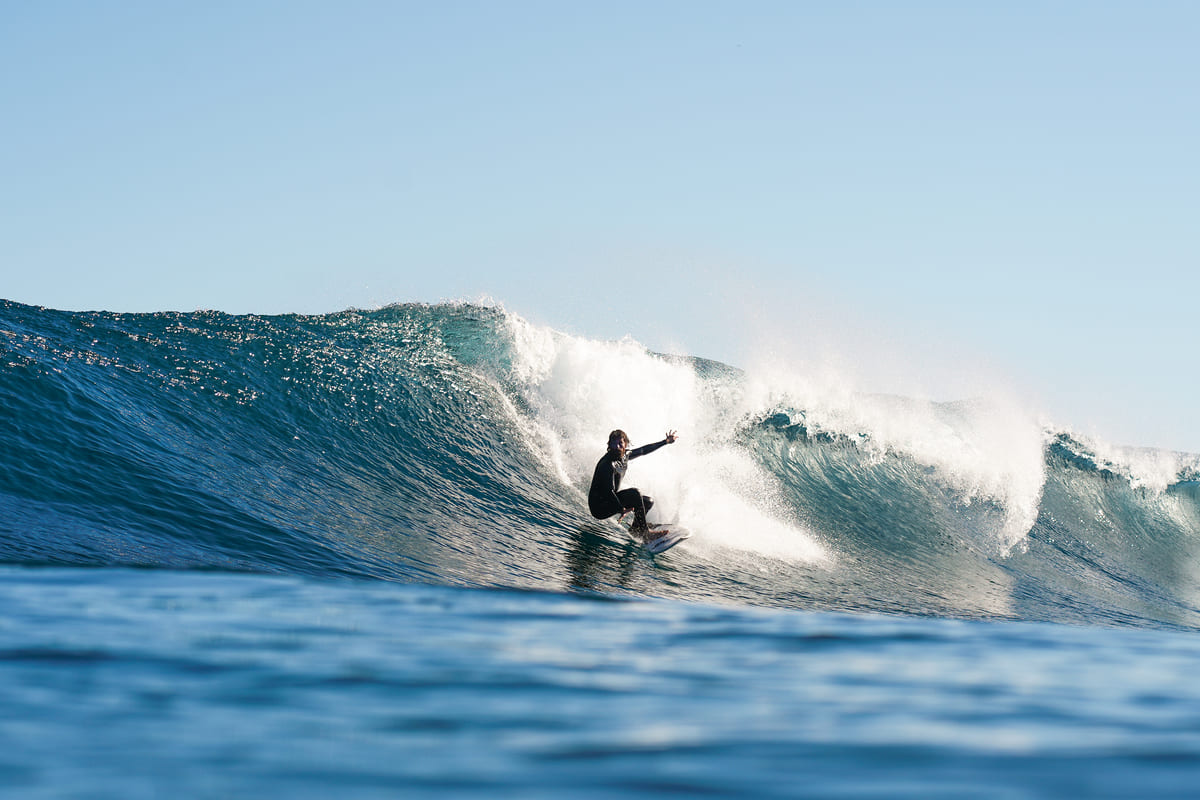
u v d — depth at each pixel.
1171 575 52.44
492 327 44.66
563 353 44.56
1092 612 39.53
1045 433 61.59
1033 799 6.29
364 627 13.99
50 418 28.14
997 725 8.79
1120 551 53.94
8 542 20.61
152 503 25.27
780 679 11.11
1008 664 13.00
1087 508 57.00
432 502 32.34
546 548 30.83
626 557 31.83
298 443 33.09
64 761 6.88
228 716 8.41
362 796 6.25
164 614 14.13
